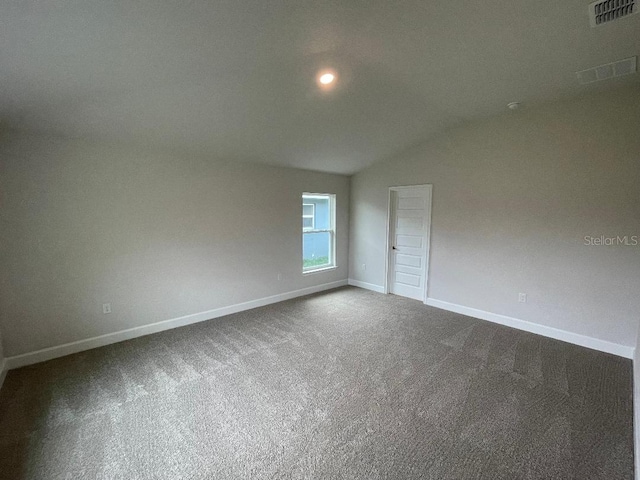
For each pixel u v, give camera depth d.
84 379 2.62
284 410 2.21
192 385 2.53
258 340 3.41
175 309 3.80
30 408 2.23
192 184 3.83
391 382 2.57
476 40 2.17
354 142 4.23
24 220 2.82
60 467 1.72
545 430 2.01
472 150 4.04
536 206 3.54
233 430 2.01
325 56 2.33
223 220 4.15
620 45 2.21
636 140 2.89
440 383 2.56
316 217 5.65
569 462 1.75
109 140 3.17
